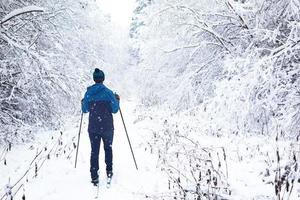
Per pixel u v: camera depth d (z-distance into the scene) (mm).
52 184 5797
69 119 13227
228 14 12172
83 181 5977
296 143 6391
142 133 10516
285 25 10227
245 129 9242
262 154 7000
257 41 10664
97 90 6020
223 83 9195
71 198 5094
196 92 13477
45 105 11047
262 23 10523
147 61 15594
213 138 9086
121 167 6824
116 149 8523
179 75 15391
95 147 5820
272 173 5703
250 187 5246
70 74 12328
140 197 5020
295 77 9242
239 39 12477
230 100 8797
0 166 6930
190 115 13070
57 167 6820
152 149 7922
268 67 8711
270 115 9648
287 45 8688
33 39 9461
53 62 11367
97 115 5902
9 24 9242
